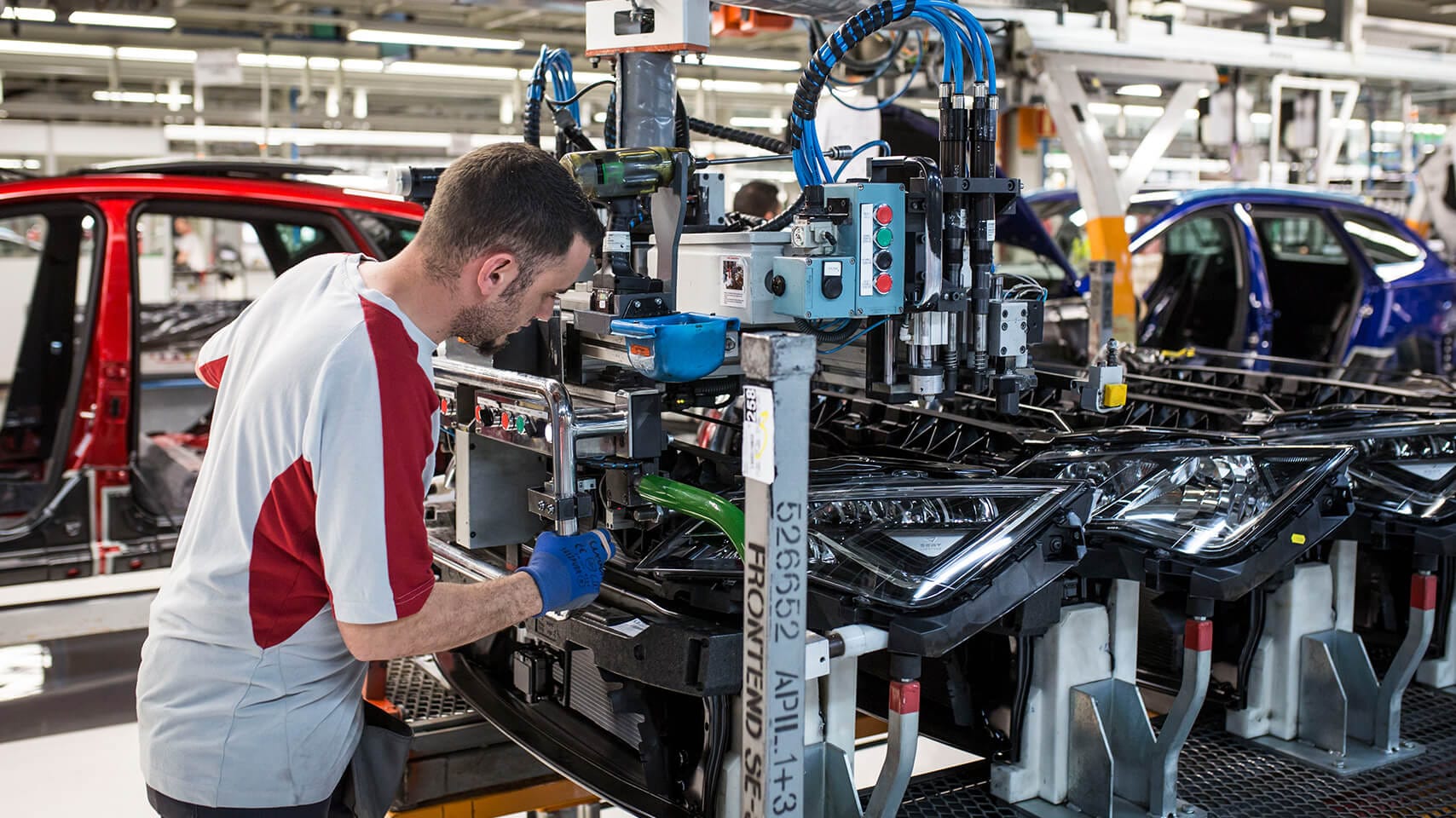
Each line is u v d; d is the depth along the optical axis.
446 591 1.65
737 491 2.34
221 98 12.84
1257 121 7.93
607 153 1.99
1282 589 2.77
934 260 2.12
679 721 2.22
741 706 2.00
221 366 1.97
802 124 2.14
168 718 1.69
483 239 1.59
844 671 2.10
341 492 1.53
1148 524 2.41
